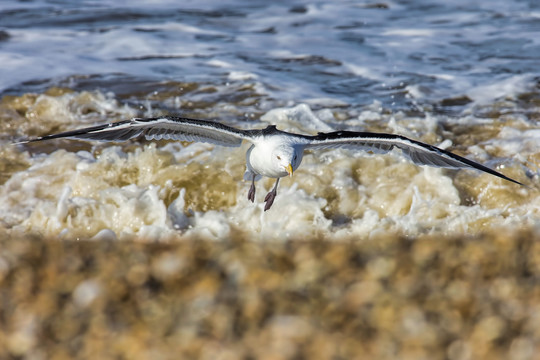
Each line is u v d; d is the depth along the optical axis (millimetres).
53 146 17406
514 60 24031
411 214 14281
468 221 13938
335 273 9719
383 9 31359
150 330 8352
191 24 29109
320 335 8117
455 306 8719
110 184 15648
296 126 18266
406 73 22938
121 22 29062
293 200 14516
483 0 32250
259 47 26016
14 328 8547
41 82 21922
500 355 7754
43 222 14281
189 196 15141
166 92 21312
